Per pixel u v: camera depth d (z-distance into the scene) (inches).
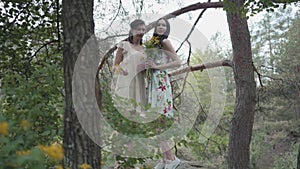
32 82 113.6
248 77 262.2
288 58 517.7
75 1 88.4
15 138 83.0
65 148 86.1
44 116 106.7
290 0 148.5
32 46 158.7
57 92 114.7
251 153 478.3
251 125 263.0
